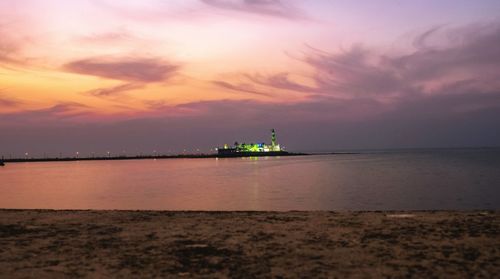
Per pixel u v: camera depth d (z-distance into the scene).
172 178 89.31
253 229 10.63
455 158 185.25
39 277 6.80
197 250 8.54
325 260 7.64
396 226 10.74
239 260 7.75
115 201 44.47
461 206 35.16
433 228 10.37
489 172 81.44
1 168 194.12
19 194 55.12
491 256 7.71
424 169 97.75
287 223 11.43
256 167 137.25
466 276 6.61
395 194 46.09
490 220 11.41
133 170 143.25
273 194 49.31
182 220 12.20
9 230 10.84
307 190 53.50
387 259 7.63
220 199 44.72
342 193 48.50
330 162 169.12
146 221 12.11
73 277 6.80
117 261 7.75
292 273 6.91
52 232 10.55
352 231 10.20
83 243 9.27
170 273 7.00
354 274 6.79
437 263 7.32
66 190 61.47
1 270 7.18
